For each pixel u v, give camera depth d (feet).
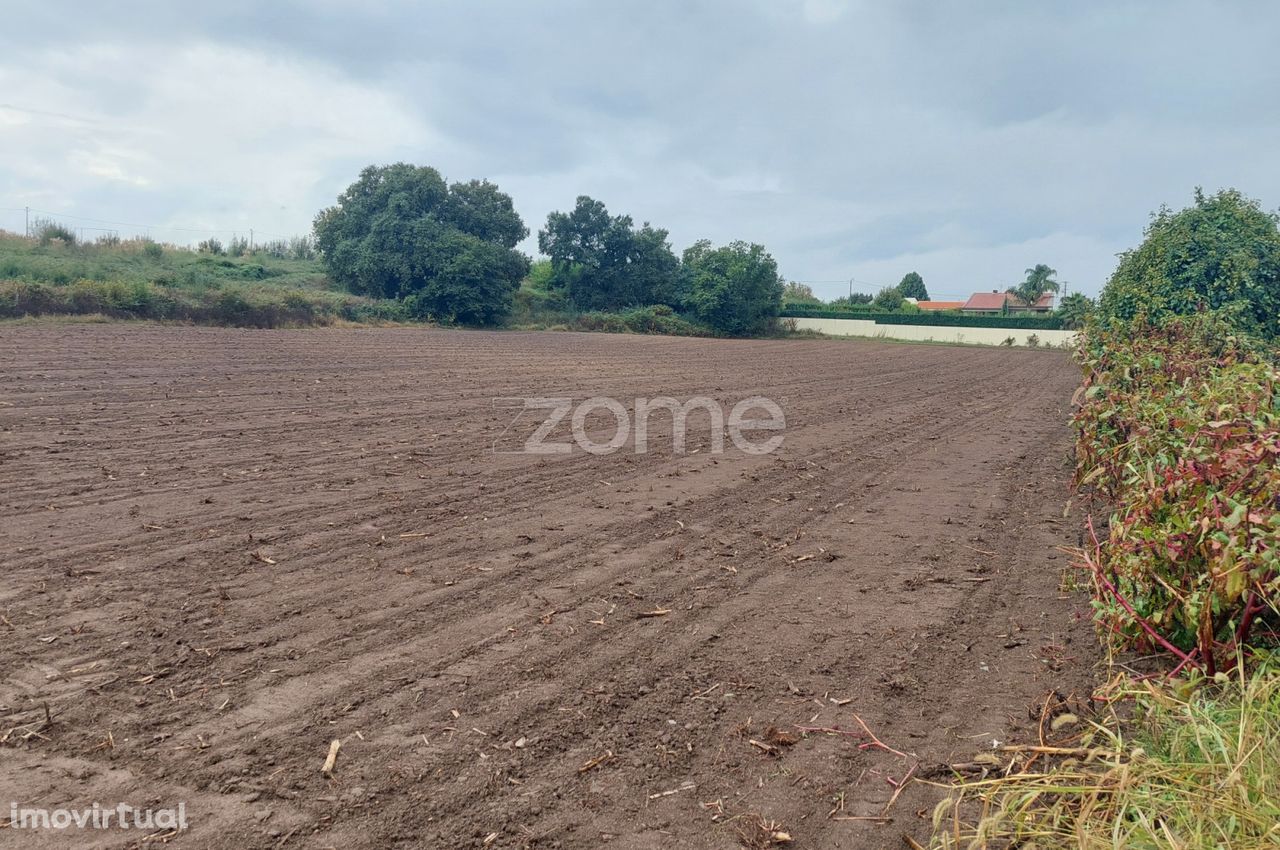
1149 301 38.65
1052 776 10.11
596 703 13.17
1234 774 9.27
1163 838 9.13
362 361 66.59
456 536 21.67
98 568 18.07
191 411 38.40
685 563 20.25
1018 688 14.11
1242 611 13.85
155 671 13.69
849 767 11.68
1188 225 41.01
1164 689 12.97
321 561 19.24
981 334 196.34
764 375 77.66
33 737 11.71
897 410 53.78
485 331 137.08
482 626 16.01
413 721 12.43
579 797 10.77
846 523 24.49
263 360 61.52
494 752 11.70
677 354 104.22
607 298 193.57
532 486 27.66
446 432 37.01
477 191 170.91
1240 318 37.50
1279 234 40.83
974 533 23.63
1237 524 12.85
